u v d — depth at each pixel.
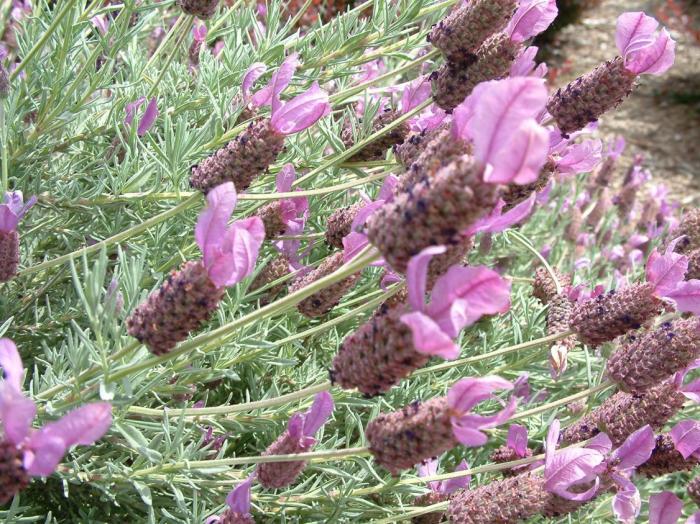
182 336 0.19
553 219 0.47
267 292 0.28
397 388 0.29
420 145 0.26
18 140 0.28
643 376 0.24
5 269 0.22
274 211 0.26
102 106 0.32
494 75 0.26
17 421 0.15
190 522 0.23
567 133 0.26
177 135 0.26
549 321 0.31
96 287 0.19
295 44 0.32
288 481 0.22
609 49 1.16
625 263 0.46
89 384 0.21
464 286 0.16
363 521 0.27
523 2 0.26
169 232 0.29
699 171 0.87
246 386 0.30
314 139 0.32
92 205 0.27
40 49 0.27
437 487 0.26
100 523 0.25
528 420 0.32
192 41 0.36
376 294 0.29
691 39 1.21
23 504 0.25
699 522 0.25
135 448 0.21
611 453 0.24
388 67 0.42
